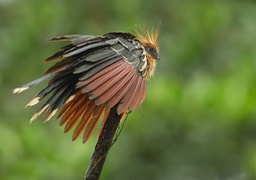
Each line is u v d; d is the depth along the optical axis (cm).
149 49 870
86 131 780
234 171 1432
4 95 1471
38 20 1541
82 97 783
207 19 1538
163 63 1496
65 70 789
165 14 1563
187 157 1427
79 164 1302
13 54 1517
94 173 757
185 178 1429
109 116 762
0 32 1534
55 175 1299
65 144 1324
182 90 1368
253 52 1458
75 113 786
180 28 1550
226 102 1337
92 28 1527
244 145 1402
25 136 1317
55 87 787
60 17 1543
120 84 756
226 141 1407
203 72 1487
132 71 786
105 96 737
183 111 1365
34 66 1515
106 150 760
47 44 1532
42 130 1345
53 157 1307
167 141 1416
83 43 800
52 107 779
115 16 1538
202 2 1561
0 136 1289
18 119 1406
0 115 1423
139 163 1409
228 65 1456
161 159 1420
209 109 1348
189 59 1512
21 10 1551
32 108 1435
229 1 1566
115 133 807
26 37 1530
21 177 1288
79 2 1552
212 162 1433
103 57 792
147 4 1564
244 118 1345
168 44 1522
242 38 1524
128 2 1528
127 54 809
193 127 1387
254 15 1551
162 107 1366
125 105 735
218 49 1524
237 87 1337
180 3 1564
